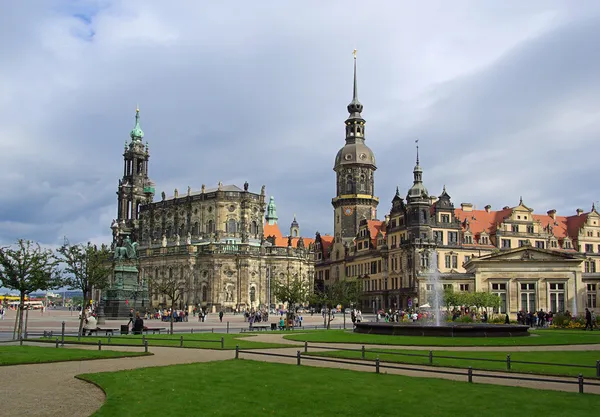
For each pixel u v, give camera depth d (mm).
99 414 23594
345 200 181750
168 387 28734
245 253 157625
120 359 39469
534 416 23297
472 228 148875
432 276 137875
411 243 141250
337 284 158750
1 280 57344
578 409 24391
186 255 160625
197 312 148625
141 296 110625
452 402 25688
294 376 31906
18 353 41719
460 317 93188
